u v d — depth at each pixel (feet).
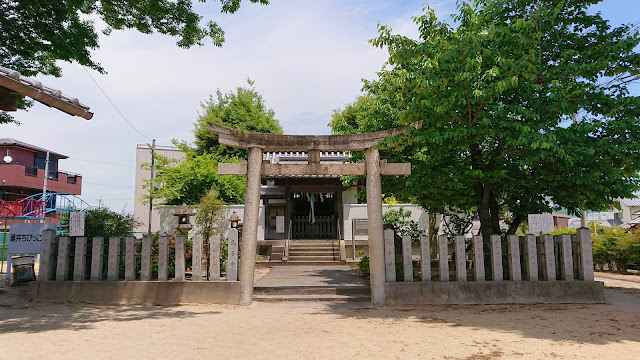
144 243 31.68
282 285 36.09
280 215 68.28
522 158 29.68
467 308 28.58
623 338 19.86
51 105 21.17
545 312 26.58
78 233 33.78
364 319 25.26
